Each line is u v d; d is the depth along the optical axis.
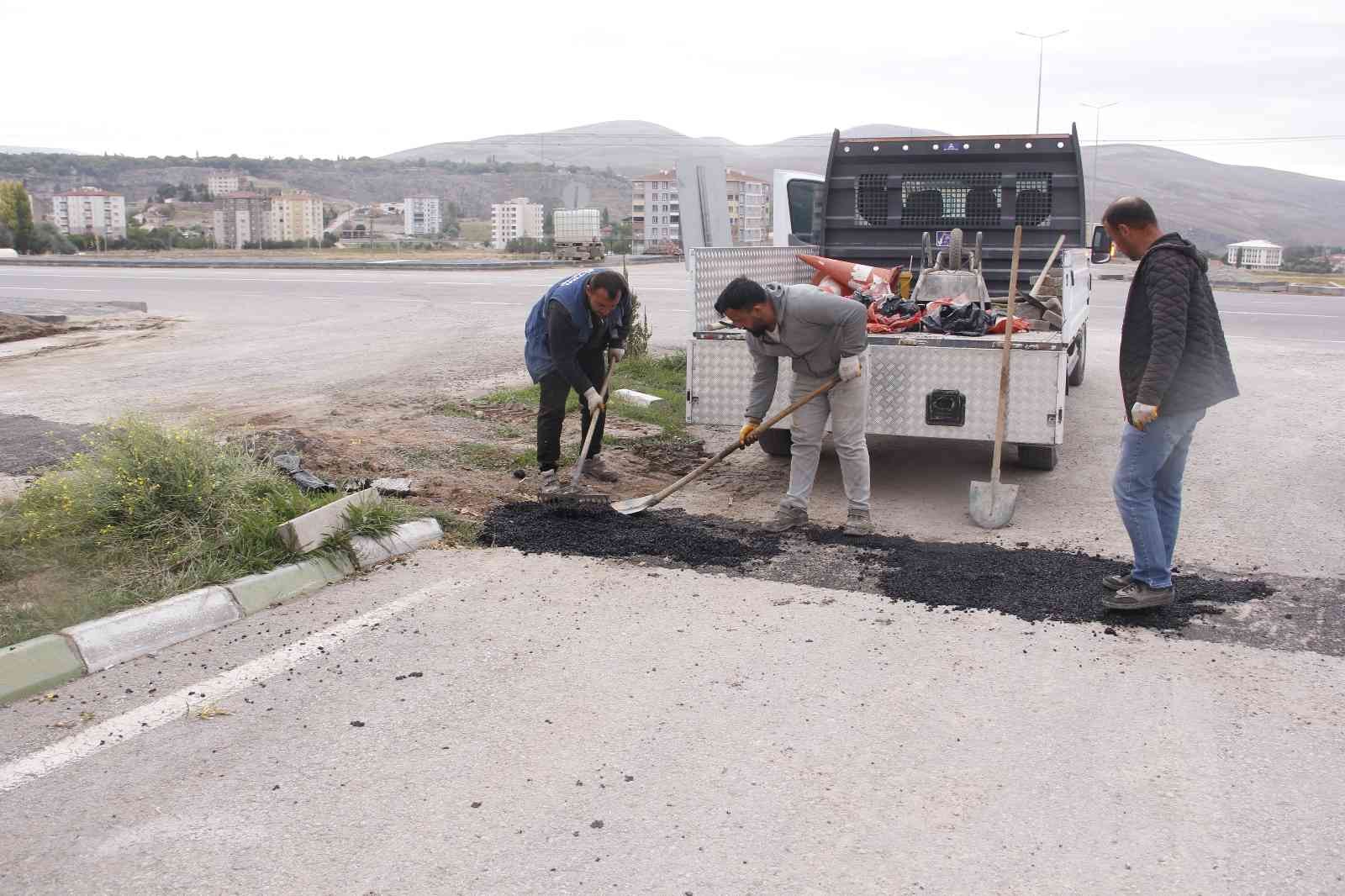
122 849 2.89
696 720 3.62
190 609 4.43
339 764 3.33
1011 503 6.03
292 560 4.99
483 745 3.46
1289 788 3.20
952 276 7.91
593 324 6.54
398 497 6.14
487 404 9.07
